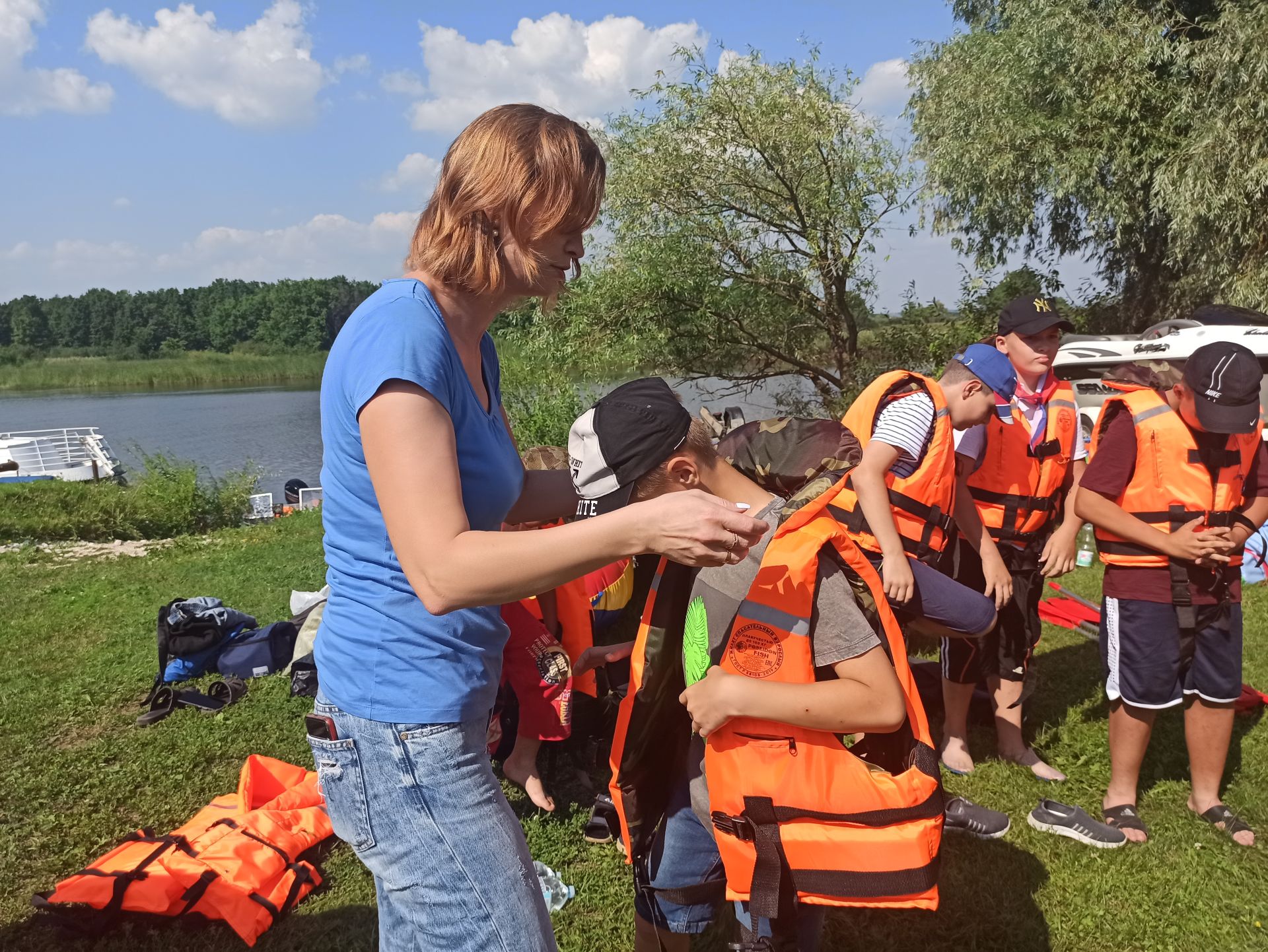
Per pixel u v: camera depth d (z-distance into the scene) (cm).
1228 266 1246
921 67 1645
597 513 200
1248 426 324
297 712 536
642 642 226
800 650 200
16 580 1018
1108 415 368
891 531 342
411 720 171
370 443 158
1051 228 1683
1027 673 427
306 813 385
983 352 385
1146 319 1611
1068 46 1399
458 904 174
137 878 339
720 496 208
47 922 333
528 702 398
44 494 1593
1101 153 1373
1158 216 1426
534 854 373
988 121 1455
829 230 1508
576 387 1376
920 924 323
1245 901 329
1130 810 375
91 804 436
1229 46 1213
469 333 183
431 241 174
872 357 1597
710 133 1477
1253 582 699
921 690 488
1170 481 349
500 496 185
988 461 416
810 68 1497
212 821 384
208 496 1736
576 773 432
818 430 232
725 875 241
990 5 1770
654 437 196
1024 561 419
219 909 330
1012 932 318
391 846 176
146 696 581
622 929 326
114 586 954
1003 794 406
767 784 205
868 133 1492
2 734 531
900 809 201
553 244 176
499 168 167
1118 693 368
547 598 412
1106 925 321
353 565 174
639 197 1523
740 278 1554
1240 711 471
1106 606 371
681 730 241
